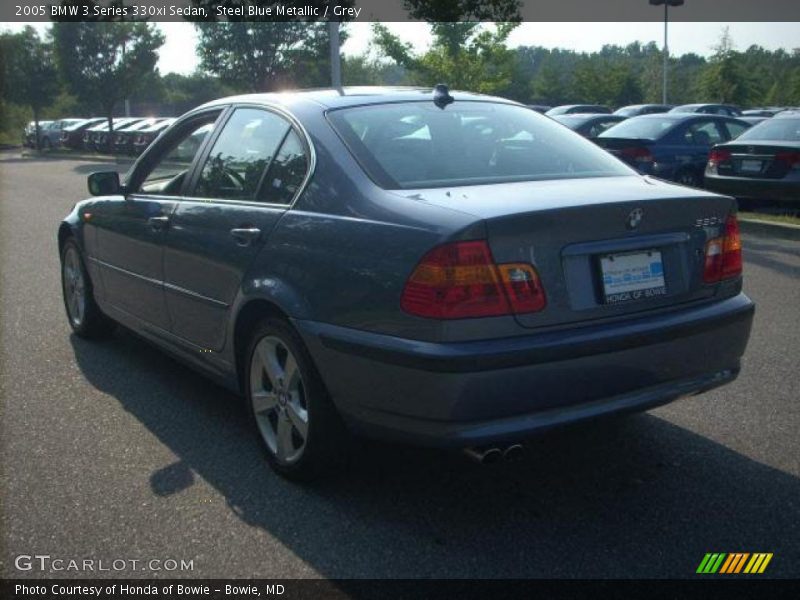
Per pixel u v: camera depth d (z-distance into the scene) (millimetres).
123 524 3422
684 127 12523
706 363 3557
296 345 3578
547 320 3150
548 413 3166
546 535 3320
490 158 3848
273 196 3926
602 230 3271
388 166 3615
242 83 21609
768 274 7863
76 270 6004
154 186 4980
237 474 3875
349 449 3635
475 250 3045
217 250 4094
